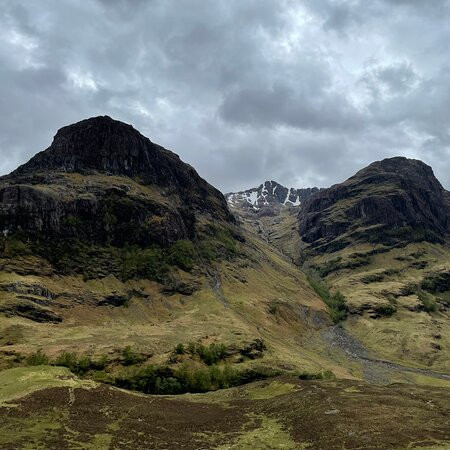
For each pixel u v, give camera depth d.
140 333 188.50
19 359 142.12
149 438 74.75
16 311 182.50
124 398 97.31
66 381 96.56
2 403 81.38
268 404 103.75
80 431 73.50
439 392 116.69
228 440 76.94
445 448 64.75
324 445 69.94
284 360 190.75
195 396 129.38
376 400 99.19
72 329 185.12
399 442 69.00
